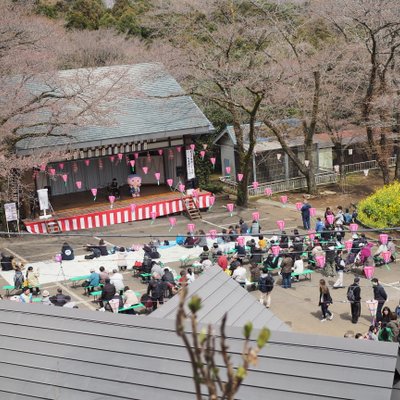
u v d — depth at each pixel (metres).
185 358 9.90
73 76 37.47
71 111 35.09
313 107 39.44
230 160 43.75
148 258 26.81
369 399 8.60
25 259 31.25
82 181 40.31
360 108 40.69
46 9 55.25
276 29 38.12
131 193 38.84
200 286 13.14
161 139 38.72
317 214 37.62
